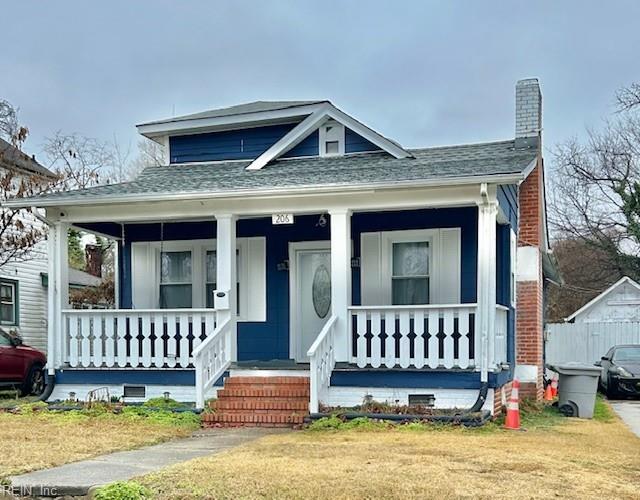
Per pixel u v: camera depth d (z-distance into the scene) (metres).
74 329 11.97
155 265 14.02
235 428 9.87
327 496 5.47
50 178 19.00
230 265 11.48
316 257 13.19
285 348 13.16
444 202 10.45
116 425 9.70
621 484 6.14
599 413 13.51
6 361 14.24
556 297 36.19
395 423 9.56
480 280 10.20
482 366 10.12
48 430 9.20
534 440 8.69
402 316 10.62
